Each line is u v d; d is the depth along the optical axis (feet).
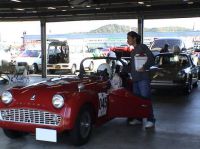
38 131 16.53
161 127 21.40
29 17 56.70
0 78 49.42
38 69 67.77
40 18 56.85
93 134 19.74
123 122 22.86
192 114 25.41
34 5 46.91
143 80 20.79
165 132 20.21
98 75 20.80
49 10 51.03
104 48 68.85
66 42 67.36
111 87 20.03
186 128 21.11
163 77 34.99
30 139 18.78
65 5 45.91
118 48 57.52
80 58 68.03
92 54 67.82
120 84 20.85
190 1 44.01
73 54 68.13
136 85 21.25
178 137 19.13
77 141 17.01
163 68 36.06
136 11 49.37
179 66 37.06
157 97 34.22
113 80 20.47
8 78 50.03
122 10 49.52
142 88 20.86
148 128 21.11
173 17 49.85
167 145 17.65
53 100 16.25
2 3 47.55
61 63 65.57
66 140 18.51
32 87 17.84
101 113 18.57
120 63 22.52
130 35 20.74
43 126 16.39
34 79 55.11
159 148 17.15
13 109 16.85
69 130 16.83
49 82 19.02
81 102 16.66
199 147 17.33
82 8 48.98
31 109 16.46
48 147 17.37
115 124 22.30
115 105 19.58
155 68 35.94
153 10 48.47
